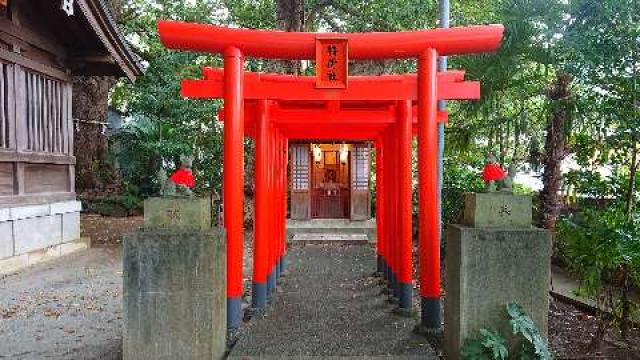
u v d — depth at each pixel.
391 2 11.41
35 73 9.55
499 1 7.86
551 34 6.49
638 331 5.05
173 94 14.74
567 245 5.17
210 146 15.62
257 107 5.83
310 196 13.68
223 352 3.98
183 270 3.73
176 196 3.97
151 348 3.73
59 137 10.43
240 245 4.77
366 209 13.56
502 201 3.77
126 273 3.74
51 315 5.98
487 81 6.96
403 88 5.07
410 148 5.91
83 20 9.36
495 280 3.63
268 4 14.62
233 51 4.81
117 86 20.52
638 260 4.09
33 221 9.28
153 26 16.25
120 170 17.94
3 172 8.65
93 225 14.27
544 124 7.61
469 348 3.54
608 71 5.36
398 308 5.54
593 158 6.04
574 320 5.57
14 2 8.64
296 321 5.18
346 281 7.57
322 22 15.38
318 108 7.00
